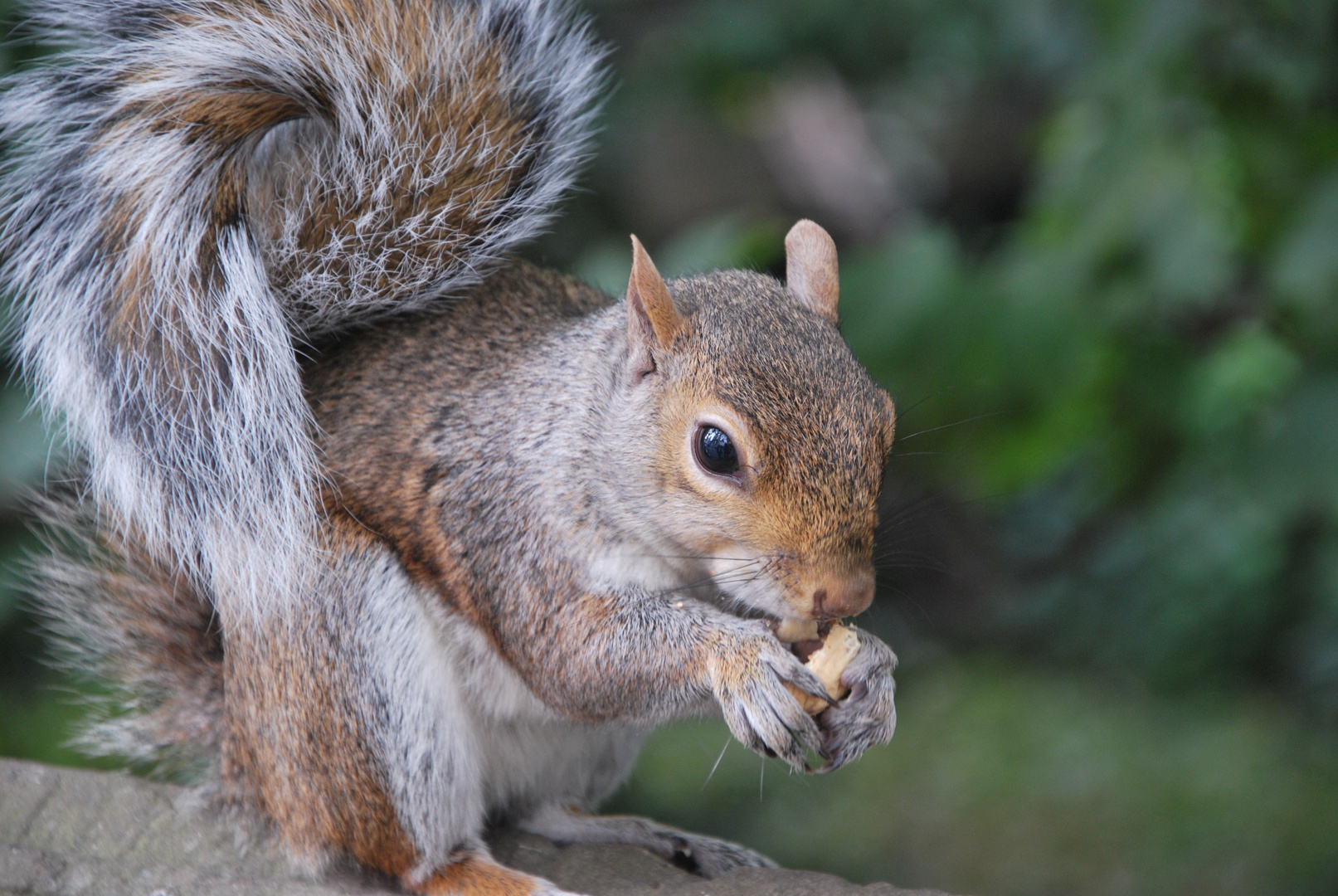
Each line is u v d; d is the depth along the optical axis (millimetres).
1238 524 5012
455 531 3102
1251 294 3301
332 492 3104
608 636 3092
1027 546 5637
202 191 3102
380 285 3117
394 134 3115
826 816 4273
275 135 3121
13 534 3217
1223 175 3252
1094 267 3246
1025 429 3279
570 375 3104
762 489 3080
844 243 5656
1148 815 4219
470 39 3129
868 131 5996
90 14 3123
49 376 3104
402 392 3111
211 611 3121
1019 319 3217
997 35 3637
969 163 5961
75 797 3115
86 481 3127
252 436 3096
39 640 3322
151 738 3123
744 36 3666
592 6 3912
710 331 3092
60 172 3111
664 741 4613
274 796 3100
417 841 3094
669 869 3109
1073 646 5496
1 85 3135
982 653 5582
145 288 3098
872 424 3086
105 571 3125
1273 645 5219
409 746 3094
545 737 3121
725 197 5434
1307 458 3229
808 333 3096
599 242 3791
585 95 3143
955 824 4242
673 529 3090
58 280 3104
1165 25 3236
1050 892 3850
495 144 3123
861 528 3080
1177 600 5348
